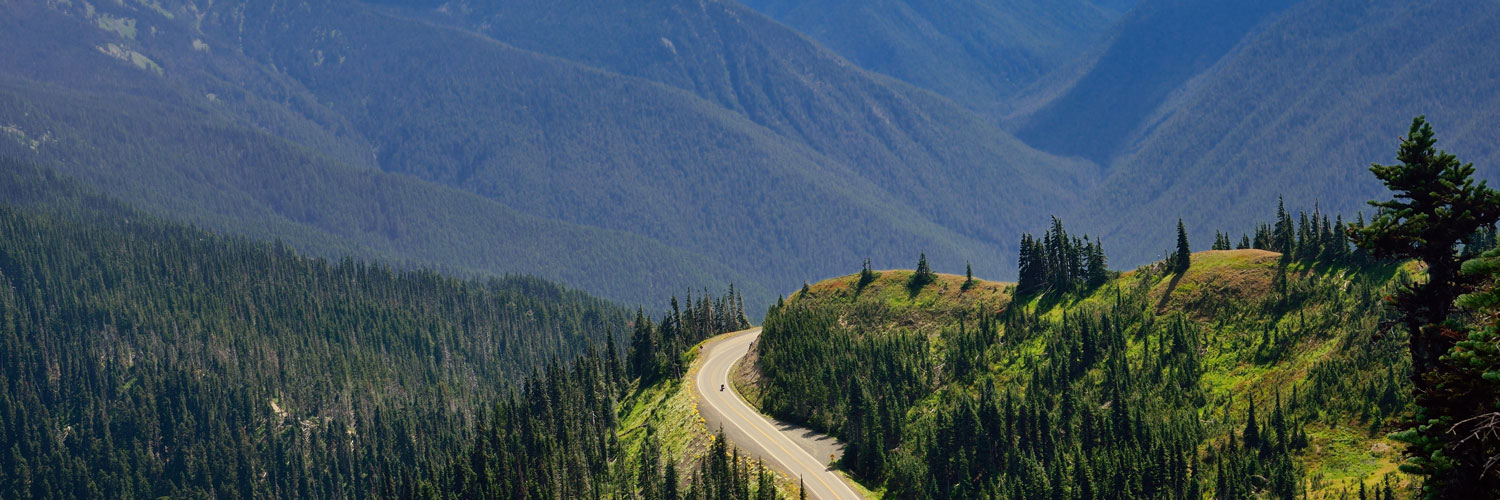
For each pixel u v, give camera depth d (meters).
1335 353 139.12
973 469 144.62
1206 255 182.12
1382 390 126.81
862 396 147.88
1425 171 42.12
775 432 160.12
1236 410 141.38
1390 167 43.09
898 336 191.62
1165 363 158.62
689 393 185.50
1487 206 40.62
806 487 136.88
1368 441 122.62
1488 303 34.78
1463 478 36.25
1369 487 113.62
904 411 159.50
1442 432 36.66
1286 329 151.75
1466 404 35.53
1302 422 130.88
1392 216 43.03
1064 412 150.75
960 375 175.50
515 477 184.75
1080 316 175.75
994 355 180.62
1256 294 165.00
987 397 150.12
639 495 161.75
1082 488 130.25
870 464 141.62
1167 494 126.44
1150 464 128.25
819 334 194.50
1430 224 41.72
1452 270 41.75
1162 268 185.12
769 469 143.88
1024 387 163.50
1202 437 136.50
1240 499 121.56
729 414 170.62
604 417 198.88
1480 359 34.25
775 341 189.88
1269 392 141.00
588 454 181.88
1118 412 141.75
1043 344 178.25
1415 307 42.69
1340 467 121.19
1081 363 164.50
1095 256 194.62
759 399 175.75
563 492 172.75
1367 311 141.75
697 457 156.00
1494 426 33.44
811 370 173.25
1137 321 174.25
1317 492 118.31
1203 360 157.00
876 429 145.00
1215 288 171.00
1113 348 163.75
